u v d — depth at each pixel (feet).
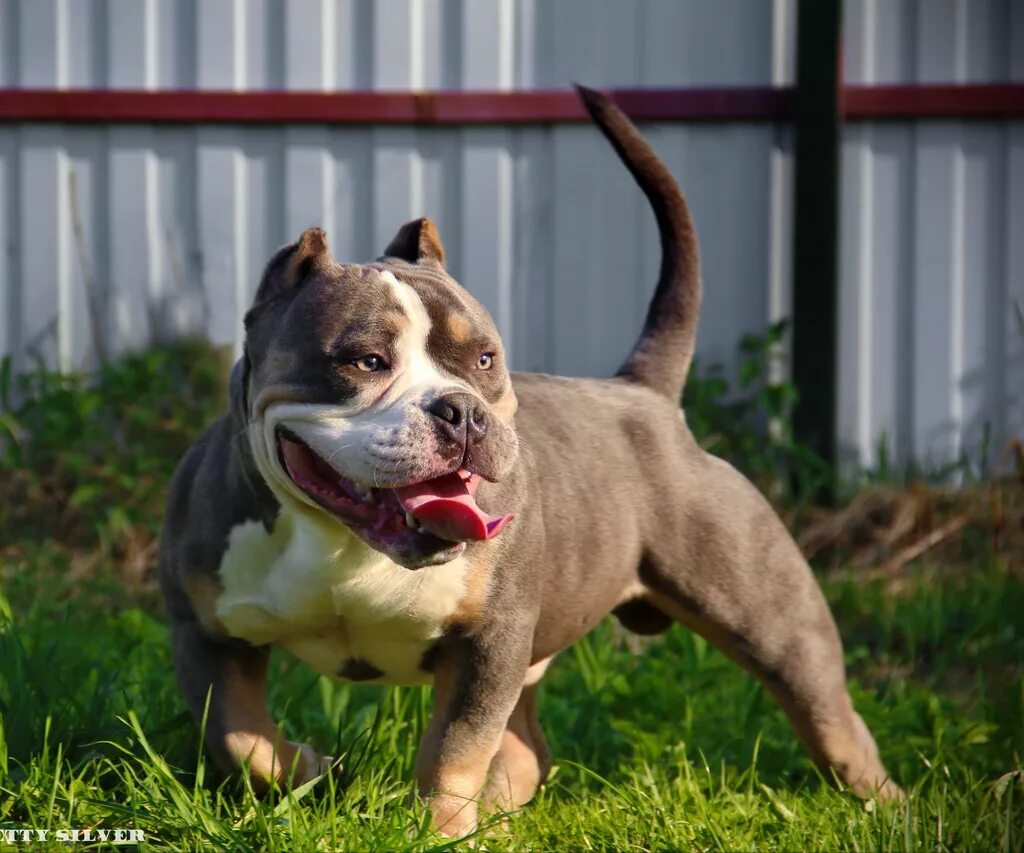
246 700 16.01
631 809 15.85
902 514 30.17
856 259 32.60
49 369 33.04
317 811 14.87
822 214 31.24
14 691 16.38
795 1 31.91
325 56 32.42
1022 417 32.45
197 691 16.01
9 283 33.06
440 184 32.71
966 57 32.12
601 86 32.42
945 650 25.27
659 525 18.17
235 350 32.83
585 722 19.93
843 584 27.25
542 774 18.38
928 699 21.02
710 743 19.58
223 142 32.71
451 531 13.65
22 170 32.86
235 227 32.83
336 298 14.66
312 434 14.32
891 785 18.49
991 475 31.58
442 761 15.48
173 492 16.35
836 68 30.99
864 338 32.63
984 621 25.34
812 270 31.37
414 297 14.80
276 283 15.38
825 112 31.09
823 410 31.40
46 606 24.88
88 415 31.09
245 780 14.98
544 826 15.78
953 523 30.14
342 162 32.68
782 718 20.90
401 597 15.25
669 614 18.80
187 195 32.91
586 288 32.71
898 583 28.68
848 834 15.55
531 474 16.56
